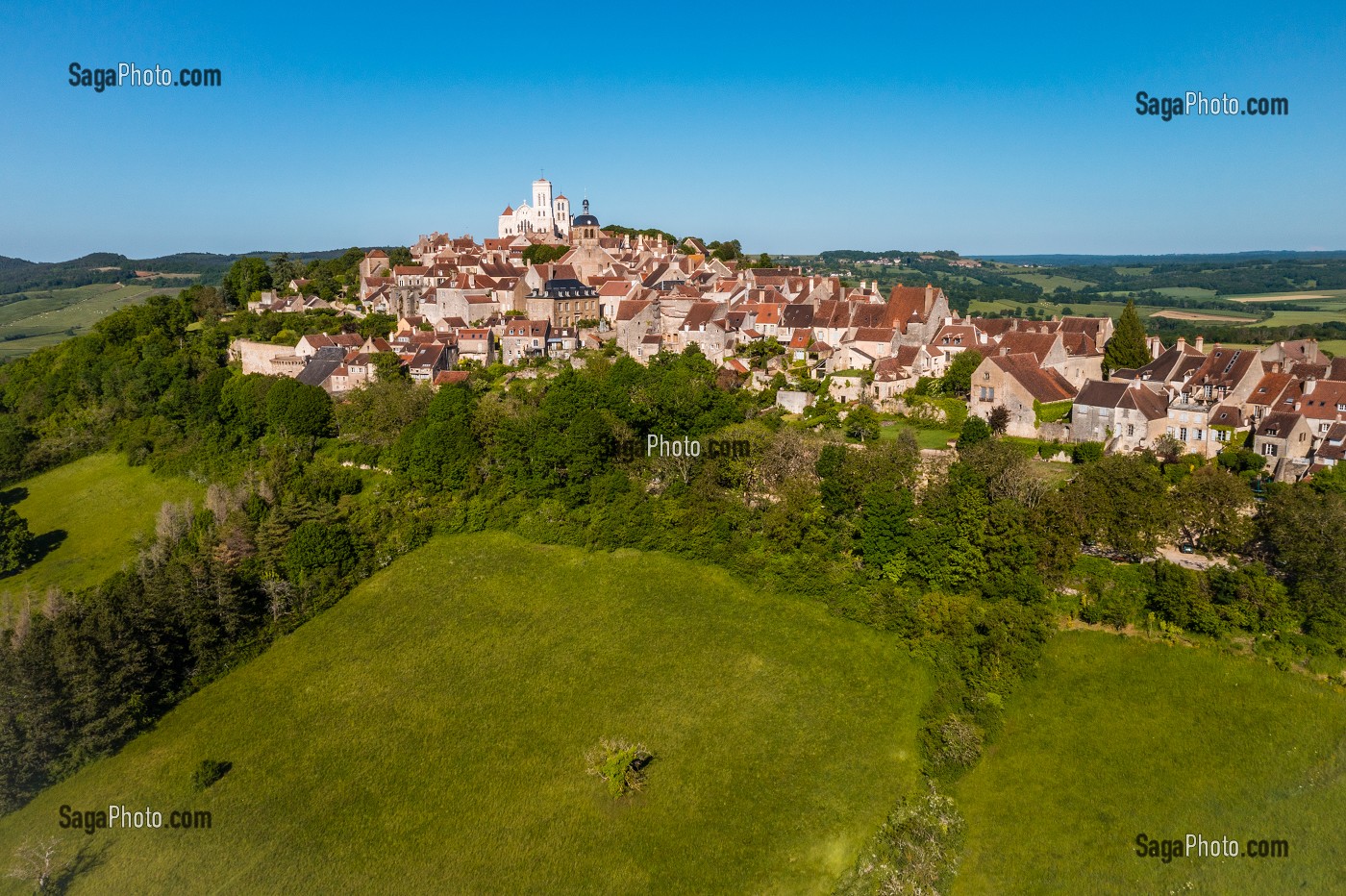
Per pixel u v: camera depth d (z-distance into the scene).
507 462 132.00
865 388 151.62
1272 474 114.69
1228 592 94.38
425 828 81.81
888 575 106.06
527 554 121.88
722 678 98.25
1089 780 83.19
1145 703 89.56
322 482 132.00
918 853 76.69
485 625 108.75
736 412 140.75
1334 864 73.31
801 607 107.56
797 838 79.81
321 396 151.88
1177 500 103.50
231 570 110.00
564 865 77.81
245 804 84.94
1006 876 76.00
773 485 122.06
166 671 98.94
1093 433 128.75
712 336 174.88
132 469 157.12
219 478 146.12
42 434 174.38
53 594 103.38
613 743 88.56
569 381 139.62
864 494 109.62
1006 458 113.44
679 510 121.38
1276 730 85.00
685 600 110.75
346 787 86.50
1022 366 141.38
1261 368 130.25
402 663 103.06
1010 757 86.31
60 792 87.38
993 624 96.25
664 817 82.06
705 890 75.56
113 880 77.56
